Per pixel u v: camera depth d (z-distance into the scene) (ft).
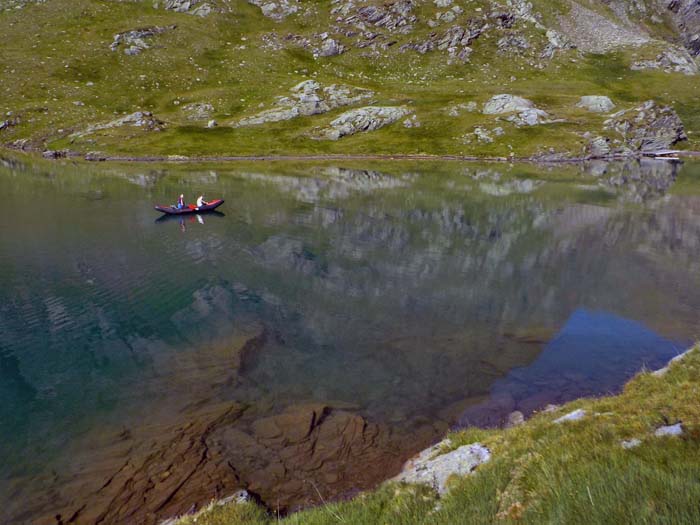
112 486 41.55
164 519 37.47
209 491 40.57
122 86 533.55
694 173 299.17
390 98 535.19
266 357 67.82
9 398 57.52
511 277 104.12
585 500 20.47
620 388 58.65
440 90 576.61
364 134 469.16
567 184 252.01
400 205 188.34
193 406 55.26
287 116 496.64
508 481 28.09
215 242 131.64
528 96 528.63
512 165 355.36
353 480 41.68
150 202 192.65
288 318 82.07
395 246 128.77
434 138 446.19
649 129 431.84
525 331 77.05
